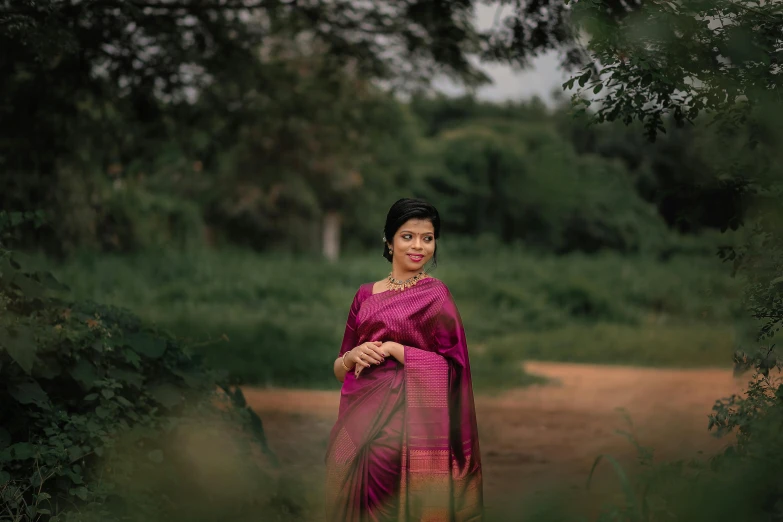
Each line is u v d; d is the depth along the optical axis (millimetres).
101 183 20094
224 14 9828
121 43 8875
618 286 26344
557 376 14094
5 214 4652
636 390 12234
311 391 11523
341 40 10398
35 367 4340
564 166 42375
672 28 3859
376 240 42938
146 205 28156
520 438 8289
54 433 4160
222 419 4922
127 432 4398
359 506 3406
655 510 3783
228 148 11742
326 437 7887
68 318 4637
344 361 3639
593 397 11547
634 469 6336
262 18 10586
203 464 4652
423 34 9859
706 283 24750
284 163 30828
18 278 4457
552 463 6965
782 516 3299
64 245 20969
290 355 13242
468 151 42719
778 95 3928
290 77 12211
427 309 3568
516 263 30406
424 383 3479
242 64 10484
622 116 4141
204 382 5012
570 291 23953
